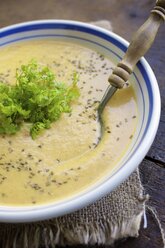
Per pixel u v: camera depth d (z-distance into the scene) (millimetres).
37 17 737
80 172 479
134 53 523
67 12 738
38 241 493
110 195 505
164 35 664
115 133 508
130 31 691
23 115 513
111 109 529
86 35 604
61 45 617
